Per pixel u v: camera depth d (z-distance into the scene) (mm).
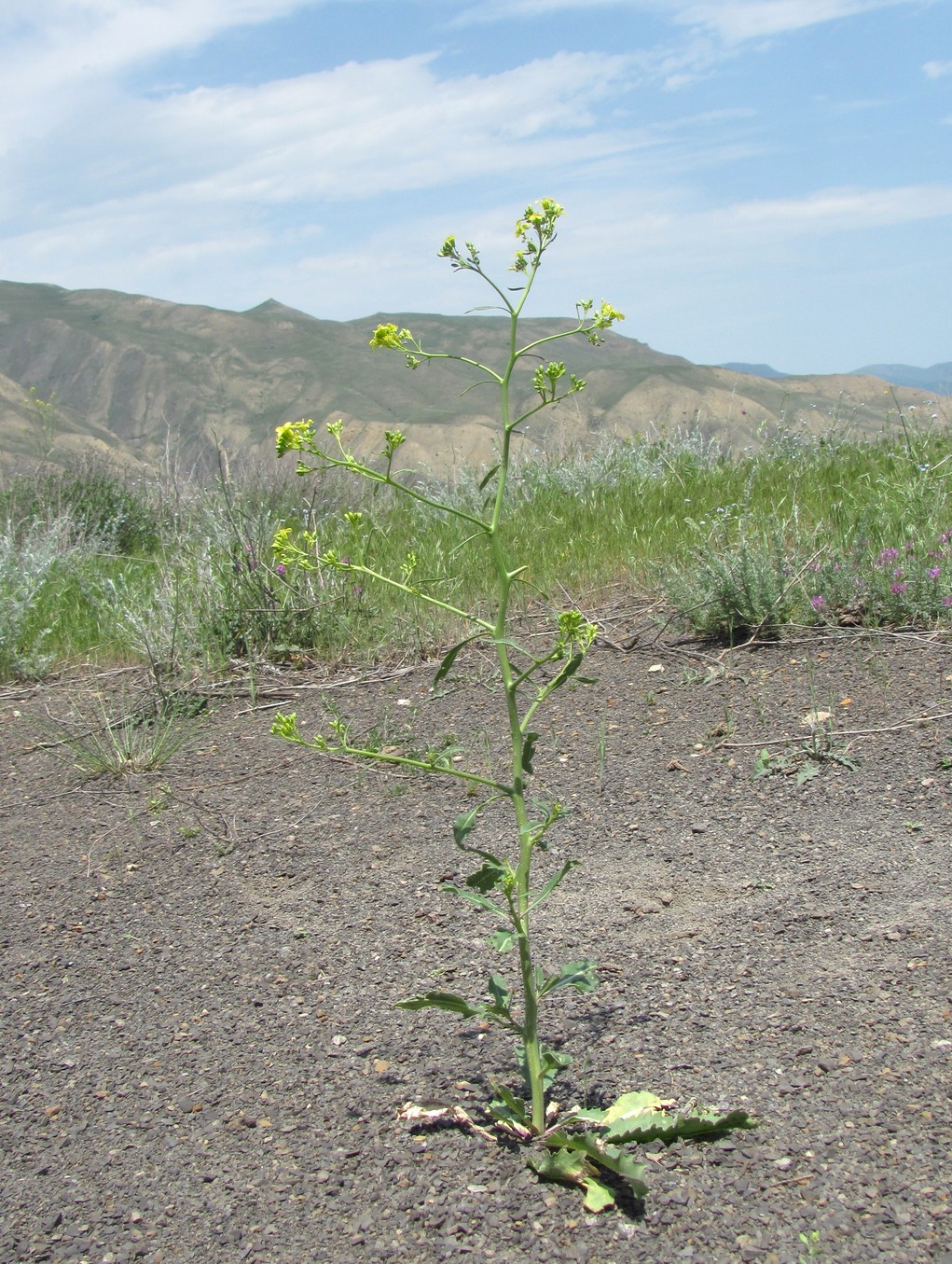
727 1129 1898
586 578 6008
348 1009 2516
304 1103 2164
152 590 6492
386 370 159125
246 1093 2217
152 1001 2648
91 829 3885
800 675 4445
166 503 8297
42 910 3254
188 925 3059
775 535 5363
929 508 5645
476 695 4855
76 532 9180
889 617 4836
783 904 2785
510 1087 2154
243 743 4660
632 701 4488
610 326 2049
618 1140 1912
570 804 3641
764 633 4941
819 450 7914
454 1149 1969
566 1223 1757
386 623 5754
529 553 6477
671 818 3438
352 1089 2197
